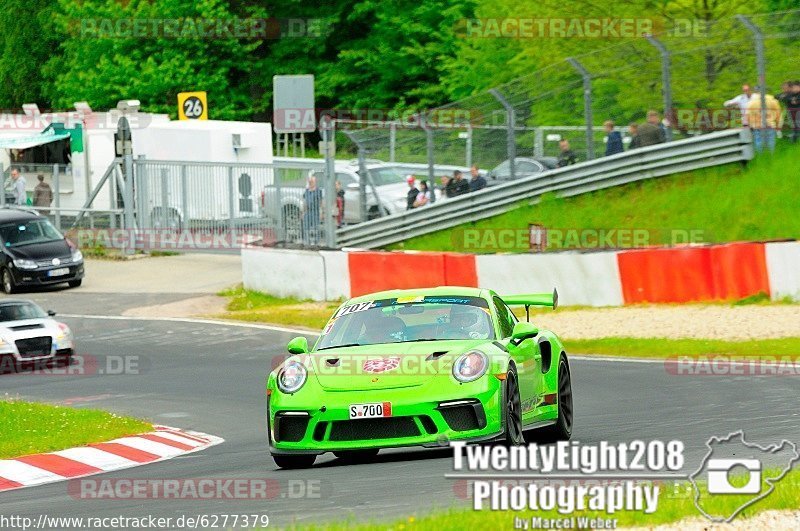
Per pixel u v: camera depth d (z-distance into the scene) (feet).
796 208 254.47
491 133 297.53
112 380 205.36
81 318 280.51
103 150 379.55
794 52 268.82
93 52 530.27
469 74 415.85
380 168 311.47
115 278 330.54
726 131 271.90
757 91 271.90
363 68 549.13
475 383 102.01
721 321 212.23
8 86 615.57
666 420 132.46
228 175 336.08
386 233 301.84
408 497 88.63
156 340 246.88
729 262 226.99
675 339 201.77
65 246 326.24
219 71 535.19
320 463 114.62
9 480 121.29
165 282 319.27
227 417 164.25
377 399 102.12
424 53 511.40
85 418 158.51
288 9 557.74
